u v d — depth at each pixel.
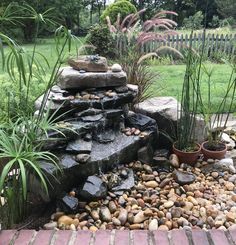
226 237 1.51
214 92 4.80
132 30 3.60
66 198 2.03
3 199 1.96
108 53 5.86
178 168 2.56
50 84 2.09
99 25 6.23
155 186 2.31
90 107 2.43
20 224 1.94
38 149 2.00
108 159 2.26
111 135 2.45
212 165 2.62
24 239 1.50
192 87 2.80
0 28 2.55
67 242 1.49
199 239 1.49
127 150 2.41
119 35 4.01
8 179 1.89
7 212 1.89
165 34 3.34
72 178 2.13
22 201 1.93
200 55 2.76
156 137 2.68
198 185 2.33
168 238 1.51
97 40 5.87
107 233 1.55
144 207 2.09
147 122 2.64
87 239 1.51
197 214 2.04
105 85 2.57
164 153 2.66
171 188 2.29
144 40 3.34
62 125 2.22
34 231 1.56
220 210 2.09
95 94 2.53
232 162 2.64
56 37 2.02
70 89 2.51
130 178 2.30
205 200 2.18
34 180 2.11
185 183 2.33
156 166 2.57
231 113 3.85
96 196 2.04
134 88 2.66
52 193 2.06
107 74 2.55
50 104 2.21
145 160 2.52
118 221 1.95
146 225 1.93
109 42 5.85
